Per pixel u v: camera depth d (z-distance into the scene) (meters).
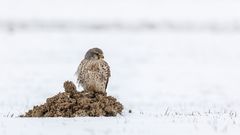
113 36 78.00
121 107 14.04
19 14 163.00
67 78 30.33
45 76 31.41
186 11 174.50
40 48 54.78
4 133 11.04
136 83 29.28
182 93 25.14
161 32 92.06
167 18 153.62
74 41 65.88
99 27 107.88
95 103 13.47
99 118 12.93
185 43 66.81
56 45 58.97
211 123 12.28
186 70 37.66
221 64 42.56
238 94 24.95
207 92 25.73
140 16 164.88
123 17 162.25
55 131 11.24
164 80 31.30
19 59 43.31
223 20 137.12
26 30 90.50
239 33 88.25
